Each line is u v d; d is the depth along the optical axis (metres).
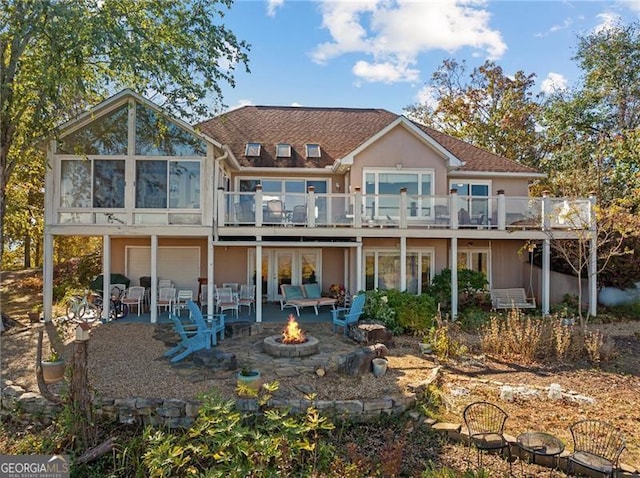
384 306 13.04
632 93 23.62
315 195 14.42
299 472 5.72
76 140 13.56
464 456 6.23
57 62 10.89
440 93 32.53
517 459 6.17
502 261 17.89
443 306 14.96
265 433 6.54
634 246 15.71
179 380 8.29
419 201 14.99
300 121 20.97
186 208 13.81
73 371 6.25
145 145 13.77
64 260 24.66
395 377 8.78
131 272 16.91
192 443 5.95
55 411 7.13
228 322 12.85
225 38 13.65
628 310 15.52
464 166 18.52
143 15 12.60
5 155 12.29
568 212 13.98
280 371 8.89
